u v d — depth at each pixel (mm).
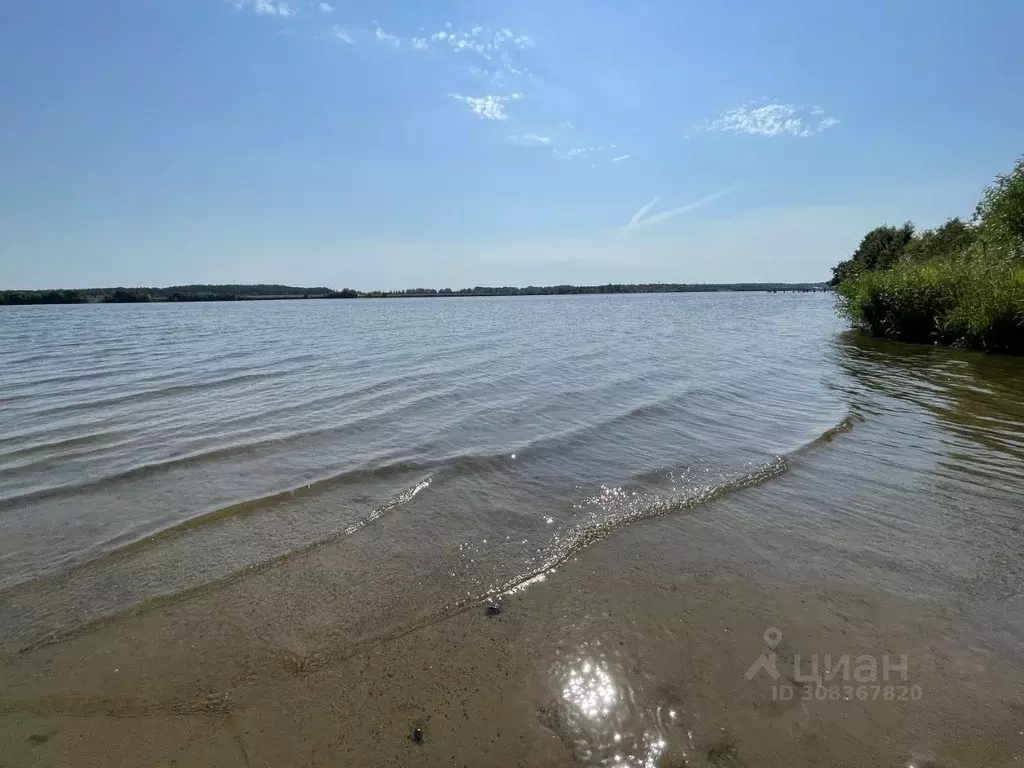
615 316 55156
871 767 2893
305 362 19062
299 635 4117
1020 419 9875
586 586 4691
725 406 11453
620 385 13961
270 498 6785
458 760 2977
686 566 4984
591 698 3404
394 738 3137
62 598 4684
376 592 4680
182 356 21125
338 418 10727
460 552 5367
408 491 6961
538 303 124188
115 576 5020
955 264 23688
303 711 3367
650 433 9422
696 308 76375
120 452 8688
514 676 3613
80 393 13430
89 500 6824
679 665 3682
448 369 17094
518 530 5832
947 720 3197
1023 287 18250
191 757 3047
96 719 3334
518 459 8125
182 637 4125
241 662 3830
